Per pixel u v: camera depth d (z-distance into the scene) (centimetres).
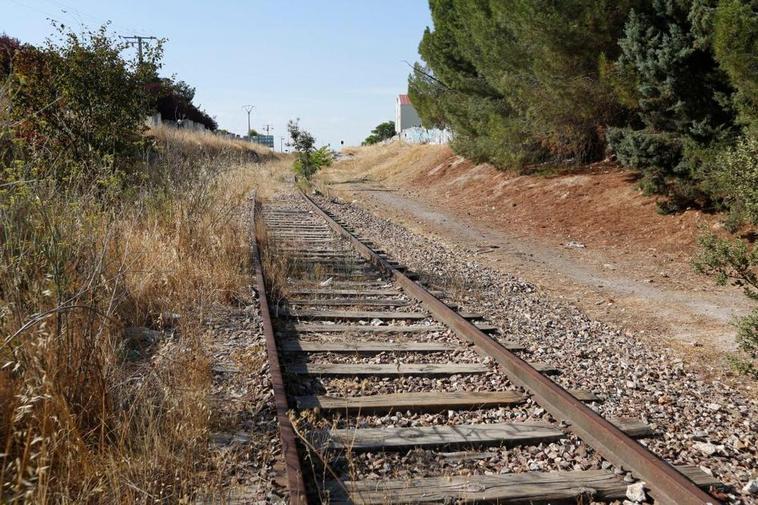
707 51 1222
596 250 1309
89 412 392
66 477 328
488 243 1424
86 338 420
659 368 607
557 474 386
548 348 656
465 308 812
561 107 1681
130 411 395
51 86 1090
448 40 2470
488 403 497
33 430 341
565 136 1908
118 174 972
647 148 1342
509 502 357
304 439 376
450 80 2566
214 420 430
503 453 420
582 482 376
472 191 2294
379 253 1193
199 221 941
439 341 666
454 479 377
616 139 1457
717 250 536
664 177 1383
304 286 890
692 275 1057
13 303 402
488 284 977
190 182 1059
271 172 3544
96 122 1124
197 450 389
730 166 558
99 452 358
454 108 2512
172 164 1133
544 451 422
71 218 532
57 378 384
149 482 337
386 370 566
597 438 422
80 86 1110
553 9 1552
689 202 1362
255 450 404
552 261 1216
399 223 1762
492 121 2114
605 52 1569
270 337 606
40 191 532
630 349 667
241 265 916
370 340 660
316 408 454
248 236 1112
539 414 479
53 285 419
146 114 1241
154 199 958
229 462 384
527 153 2083
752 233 1122
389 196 2581
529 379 520
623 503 360
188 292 705
